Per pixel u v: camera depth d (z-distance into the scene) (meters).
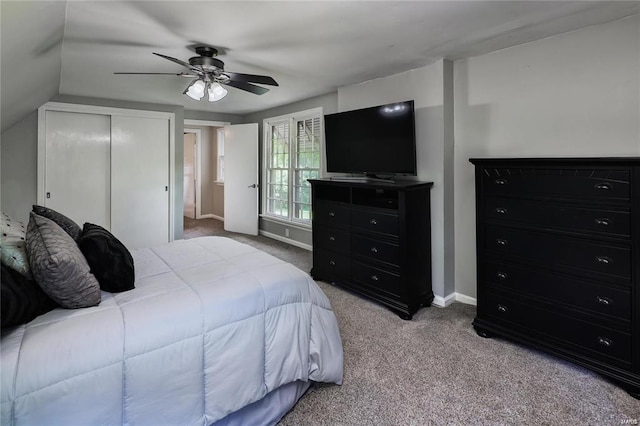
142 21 2.27
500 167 2.45
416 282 3.08
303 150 5.33
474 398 1.93
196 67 2.73
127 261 1.70
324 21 2.28
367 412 1.83
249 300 1.71
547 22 2.33
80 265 1.45
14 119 3.82
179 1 2.00
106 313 1.43
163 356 1.41
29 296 1.33
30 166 4.44
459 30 2.46
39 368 1.16
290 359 1.82
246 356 1.64
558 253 2.21
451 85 3.18
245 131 6.26
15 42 1.83
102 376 1.26
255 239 6.00
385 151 3.36
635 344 1.94
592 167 2.04
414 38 2.59
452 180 3.25
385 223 3.09
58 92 4.36
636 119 2.27
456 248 3.32
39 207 2.08
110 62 3.15
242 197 6.42
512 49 2.81
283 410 1.81
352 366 2.26
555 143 2.63
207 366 1.53
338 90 4.18
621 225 1.95
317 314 2.03
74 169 4.77
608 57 2.36
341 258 3.58
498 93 2.91
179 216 5.57
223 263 2.16
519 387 2.03
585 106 2.47
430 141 3.23
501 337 2.57
